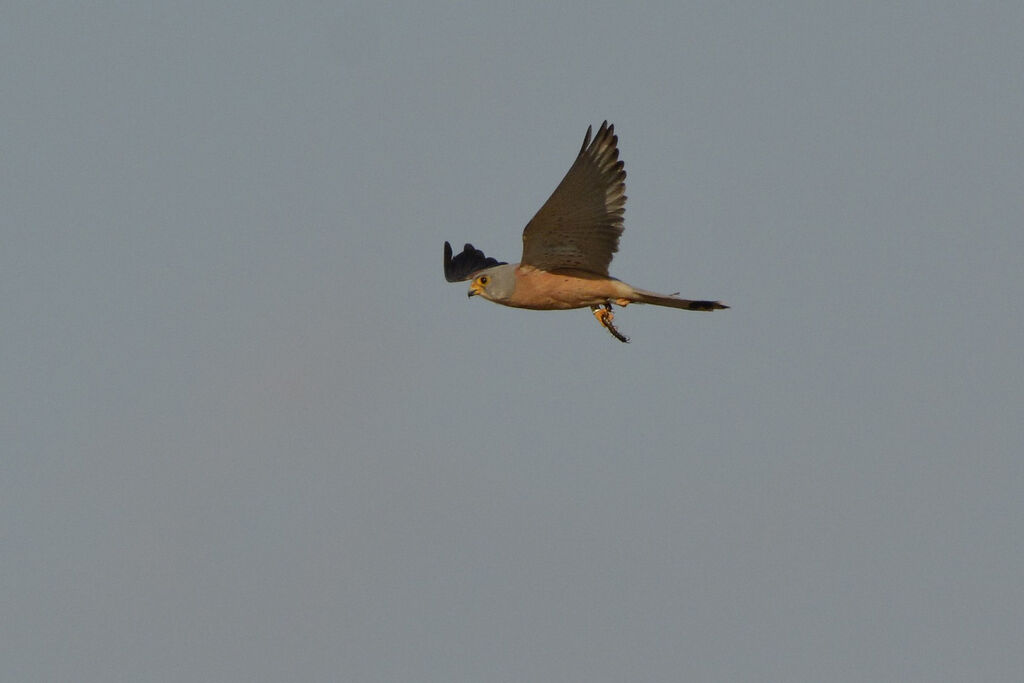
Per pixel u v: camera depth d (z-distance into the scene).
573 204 14.98
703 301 15.59
